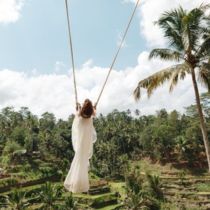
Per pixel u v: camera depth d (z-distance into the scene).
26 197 70.19
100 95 5.63
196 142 93.31
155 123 108.31
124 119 145.62
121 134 113.75
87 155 5.43
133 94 22.02
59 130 114.12
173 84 21.55
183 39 20.52
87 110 5.40
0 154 99.06
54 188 64.44
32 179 80.12
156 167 95.94
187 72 21.62
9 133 115.31
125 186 74.62
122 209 64.44
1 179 74.56
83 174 5.35
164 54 22.20
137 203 62.88
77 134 5.43
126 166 94.19
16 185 75.19
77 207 63.44
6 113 128.50
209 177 85.19
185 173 89.81
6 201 63.50
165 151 97.56
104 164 94.56
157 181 70.56
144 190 68.88
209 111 79.88
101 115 143.62
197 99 21.34
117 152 105.00
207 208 65.19
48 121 136.62
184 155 94.00
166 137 97.50
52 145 105.75
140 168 96.94
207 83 21.95
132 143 111.69
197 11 20.34
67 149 108.19
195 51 21.88
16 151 91.06
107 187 76.38
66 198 64.12
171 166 93.88
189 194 71.06
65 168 93.88
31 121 127.50
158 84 21.62
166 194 72.44
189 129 94.12
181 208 65.12
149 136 101.50
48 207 60.62
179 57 22.00
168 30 22.30
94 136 5.52
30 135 106.81
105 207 66.25
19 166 86.69
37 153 101.50
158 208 64.50
